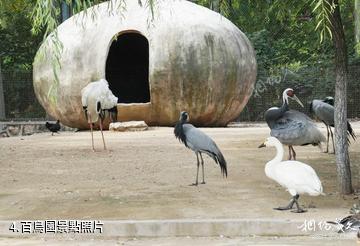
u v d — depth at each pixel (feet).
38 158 53.36
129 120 80.18
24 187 41.39
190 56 79.05
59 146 61.21
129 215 33.37
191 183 41.57
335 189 39.09
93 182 42.65
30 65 129.49
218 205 35.17
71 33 81.92
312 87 120.26
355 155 52.47
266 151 55.06
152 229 31.27
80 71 80.02
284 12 48.62
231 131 73.26
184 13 82.12
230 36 82.58
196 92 79.51
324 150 55.11
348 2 52.01
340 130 37.86
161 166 48.08
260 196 37.32
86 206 35.68
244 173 44.73
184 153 53.83
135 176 44.47
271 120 44.93
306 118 44.50
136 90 101.45
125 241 30.37
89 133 76.07
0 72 115.03
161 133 71.05
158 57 79.10
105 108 58.29
